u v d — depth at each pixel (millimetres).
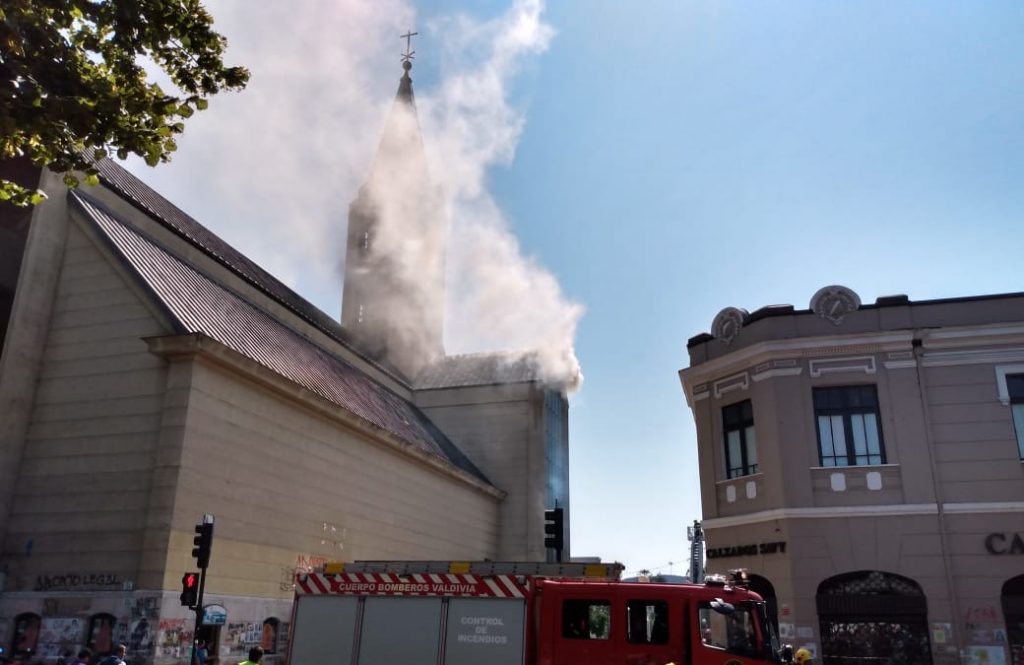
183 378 21609
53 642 20266
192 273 28406
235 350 22984
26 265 23438
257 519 23578
